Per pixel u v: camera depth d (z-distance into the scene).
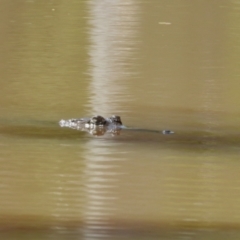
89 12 129.75
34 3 137.62
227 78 86.19
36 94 74.94
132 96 74.75
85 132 59.22
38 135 57.75
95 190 44.53
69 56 95.88
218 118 66.81
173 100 73.88
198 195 43.88
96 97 74.44
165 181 46.69
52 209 41.22
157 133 59.62
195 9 136.50
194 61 95.31
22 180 46.06
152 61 94.50
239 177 47.88
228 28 119.75
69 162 50.00
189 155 52.91
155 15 129.38
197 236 37.81
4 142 55.06
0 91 75.94
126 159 51.38
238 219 40.47
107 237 37.31
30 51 98.50
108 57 95.88
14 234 37.41
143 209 41.47
